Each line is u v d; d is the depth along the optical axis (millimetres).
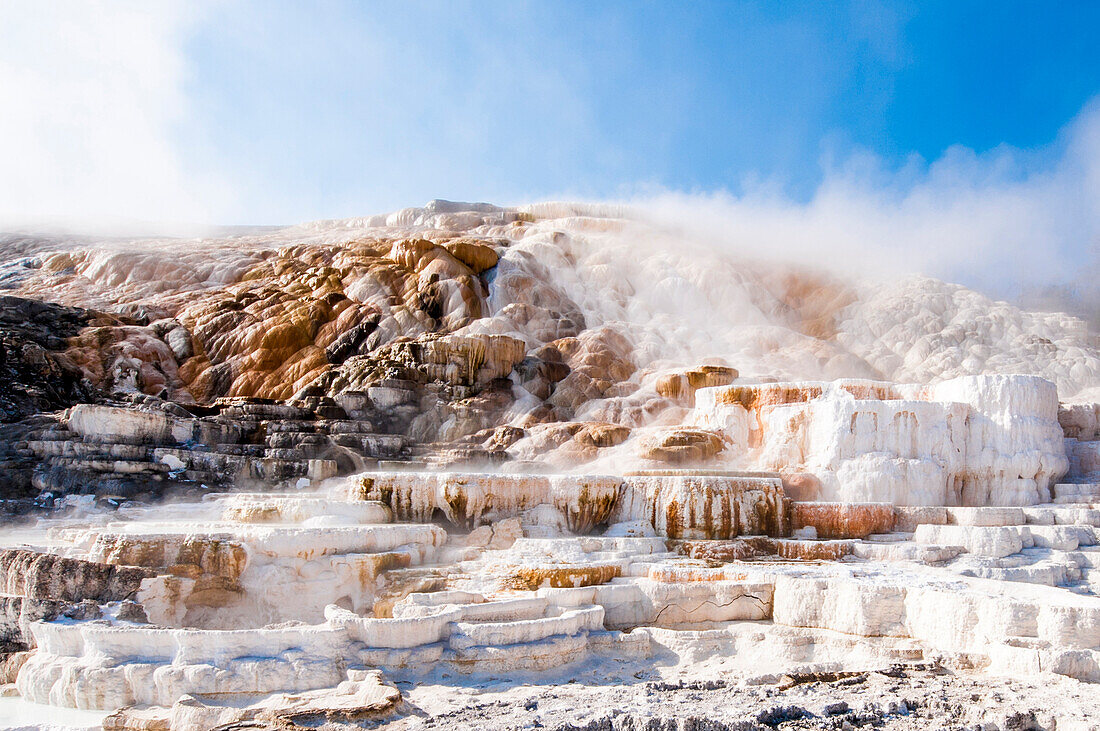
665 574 13727
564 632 11734
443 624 11305
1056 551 15727
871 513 17125
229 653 10297
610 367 29938
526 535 16438
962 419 19547
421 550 14719
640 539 15641
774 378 28203
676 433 21109
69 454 19281
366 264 33906
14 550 12234
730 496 16766
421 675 10656
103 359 27203
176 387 28438
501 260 36188
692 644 12086
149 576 12320
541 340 32125
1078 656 10461
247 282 34719
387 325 30734
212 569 12953
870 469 18641
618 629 12984
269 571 13008
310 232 46062
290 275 34344
